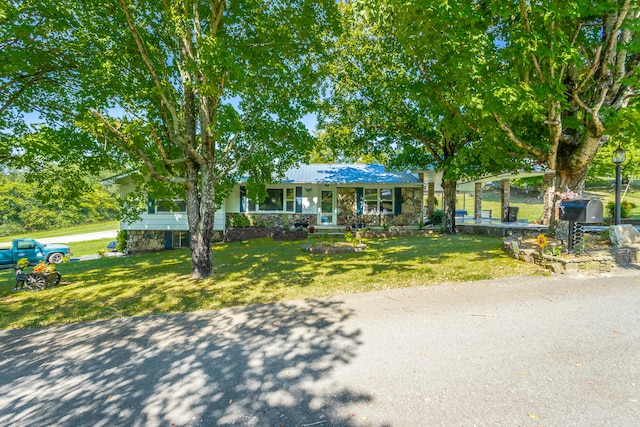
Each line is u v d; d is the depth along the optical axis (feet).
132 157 25.16
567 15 17.72
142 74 23.94
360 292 17.38
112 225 130.41
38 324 14.62
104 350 11.69
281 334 12.37
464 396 8.06
